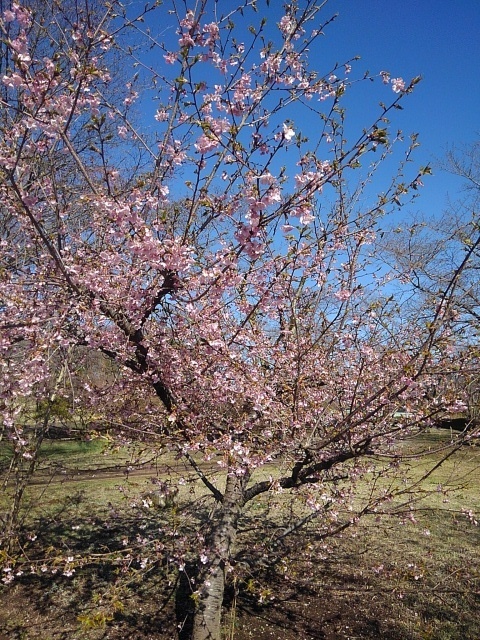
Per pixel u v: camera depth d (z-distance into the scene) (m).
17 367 3.23
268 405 3.23
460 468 9.41
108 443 3.46
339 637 3.92
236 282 2.85
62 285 3.11
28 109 2.82
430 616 4.21
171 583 4.80
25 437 5.27
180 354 3.33
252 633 3.98
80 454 9.55
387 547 5.45
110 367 4.13
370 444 3.37
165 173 3.29
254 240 2.63
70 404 3.98
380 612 4.27
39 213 3.14
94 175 4.61
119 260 3.18
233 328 3.43
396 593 4.53
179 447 3.29
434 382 3.38
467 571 4.87
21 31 2.64
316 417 3.71
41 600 4.57
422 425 3.31
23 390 3.19
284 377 3.65
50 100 2.65
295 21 3.15
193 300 2.91
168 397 3.47
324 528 5.29
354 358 4.02
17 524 5.32
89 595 4.62
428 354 2.60
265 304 3.26
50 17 3.88
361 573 4.85
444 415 3.21
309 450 3.29
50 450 9.43
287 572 4.25
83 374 4.08
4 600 4.58
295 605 4.40
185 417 3.33
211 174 3.00
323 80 3.08
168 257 2.71
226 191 3.02
